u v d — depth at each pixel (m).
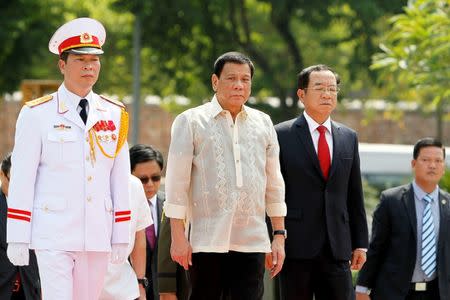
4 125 71.19
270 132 16.23
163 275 17.59
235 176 15.72
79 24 14.43
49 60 61.59
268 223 17.45
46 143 14.28
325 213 17.69
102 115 14.62
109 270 16.05
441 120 69.00
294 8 58.47
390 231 20.05
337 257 17.66
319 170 17.72
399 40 32.47
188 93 62.91
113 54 65.56
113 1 56.00
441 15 27.95
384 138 73.00
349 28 58.56
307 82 18.02
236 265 15.87
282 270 17.75
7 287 18.88
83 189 14.34
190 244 15.85
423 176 19.91
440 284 19.72
